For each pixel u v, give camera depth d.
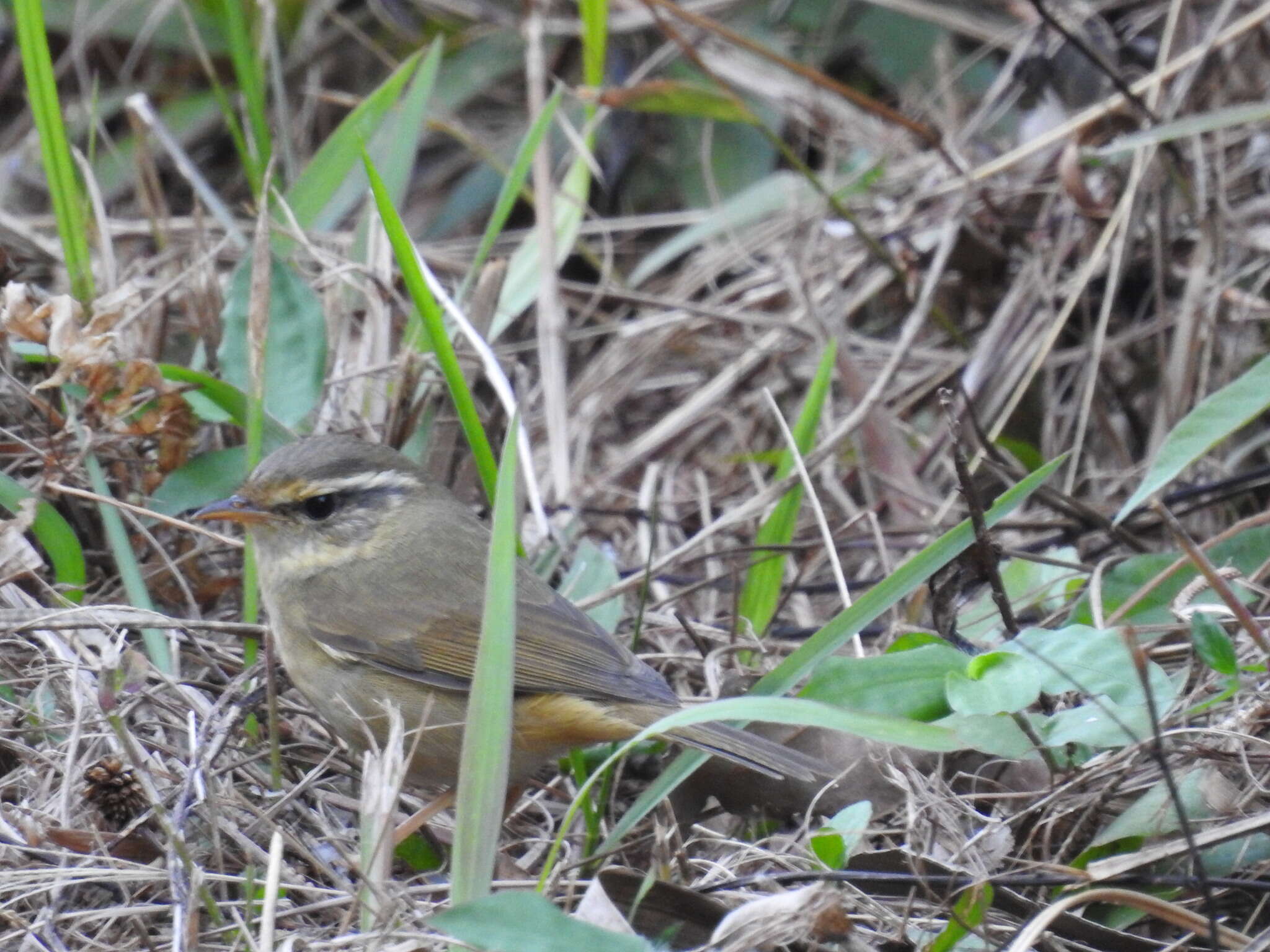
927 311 13.33
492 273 11.22
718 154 15.54
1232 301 12.61
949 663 8.30
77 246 10.11
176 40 15.66
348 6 16.33
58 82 16.06
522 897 6.21
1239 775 7.93
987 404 13.24
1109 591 9.77
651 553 9.67
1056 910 6.75
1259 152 13.29
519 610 8.63
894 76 15.60
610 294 14.38
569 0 16.02
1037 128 14.46
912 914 7.57
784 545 10.50
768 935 6.55
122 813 7.73
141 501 10.00
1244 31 12.40
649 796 7.97
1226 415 8.51
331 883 7.91
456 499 9.88
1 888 7.12
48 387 9.38
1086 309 13.04
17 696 8.69
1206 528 11.81
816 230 14.38
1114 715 7.38
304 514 8.95
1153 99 12.79
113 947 7.12
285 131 12.99
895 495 12.52
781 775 7.82
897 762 8.51
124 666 8.23
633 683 8.58
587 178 13.43
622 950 6.12
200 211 12.01
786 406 13.98
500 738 6.55
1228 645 7.55
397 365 10.70
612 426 14.49
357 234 11.92
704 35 15.66
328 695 8.91
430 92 12.15
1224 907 7.56
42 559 10.00
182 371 9.70
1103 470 13.00
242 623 9.38
